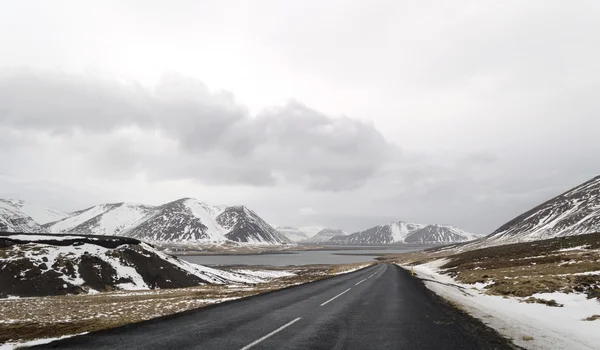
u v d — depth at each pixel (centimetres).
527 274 2761
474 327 1080
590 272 2414
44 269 4559
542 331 1036
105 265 5162
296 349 807
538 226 15125
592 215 12475
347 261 15800
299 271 9581
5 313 2181
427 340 905
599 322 1181
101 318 1568
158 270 5669
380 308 1491
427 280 3425
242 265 13588
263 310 1428
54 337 936
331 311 1402
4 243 5184
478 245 16175
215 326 1078
